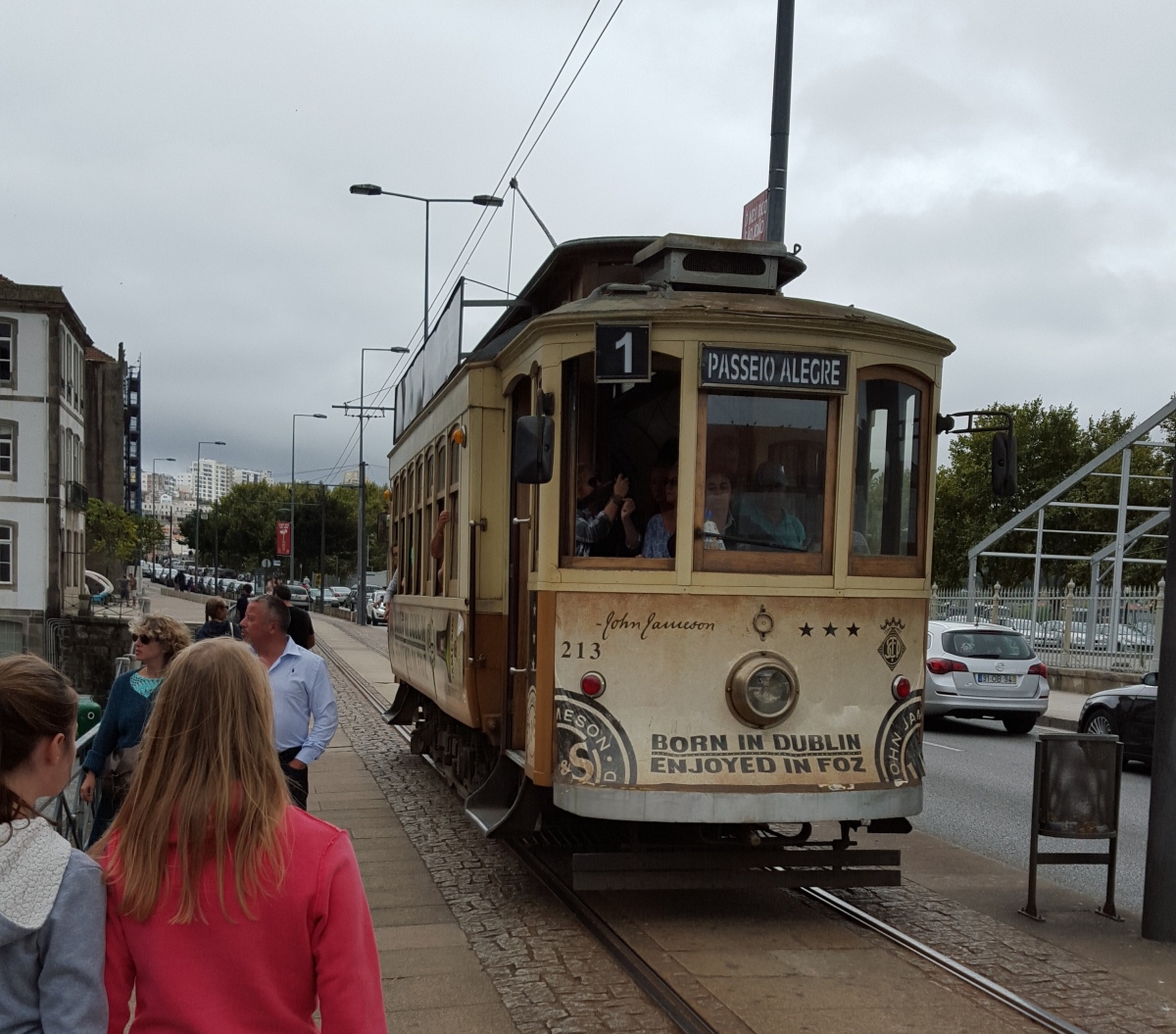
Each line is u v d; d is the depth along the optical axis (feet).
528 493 23.13
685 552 19.60
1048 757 21.09
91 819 22.48
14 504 141.18
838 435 20.17
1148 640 71.51
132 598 199.82
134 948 6.93
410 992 16.43
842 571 20.06
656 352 19.80
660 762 19.21
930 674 52.90
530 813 20.65
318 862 7.14
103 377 227.61
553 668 19.70
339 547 305.73
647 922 20.16
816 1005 15.99
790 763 19.44
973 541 147.64
